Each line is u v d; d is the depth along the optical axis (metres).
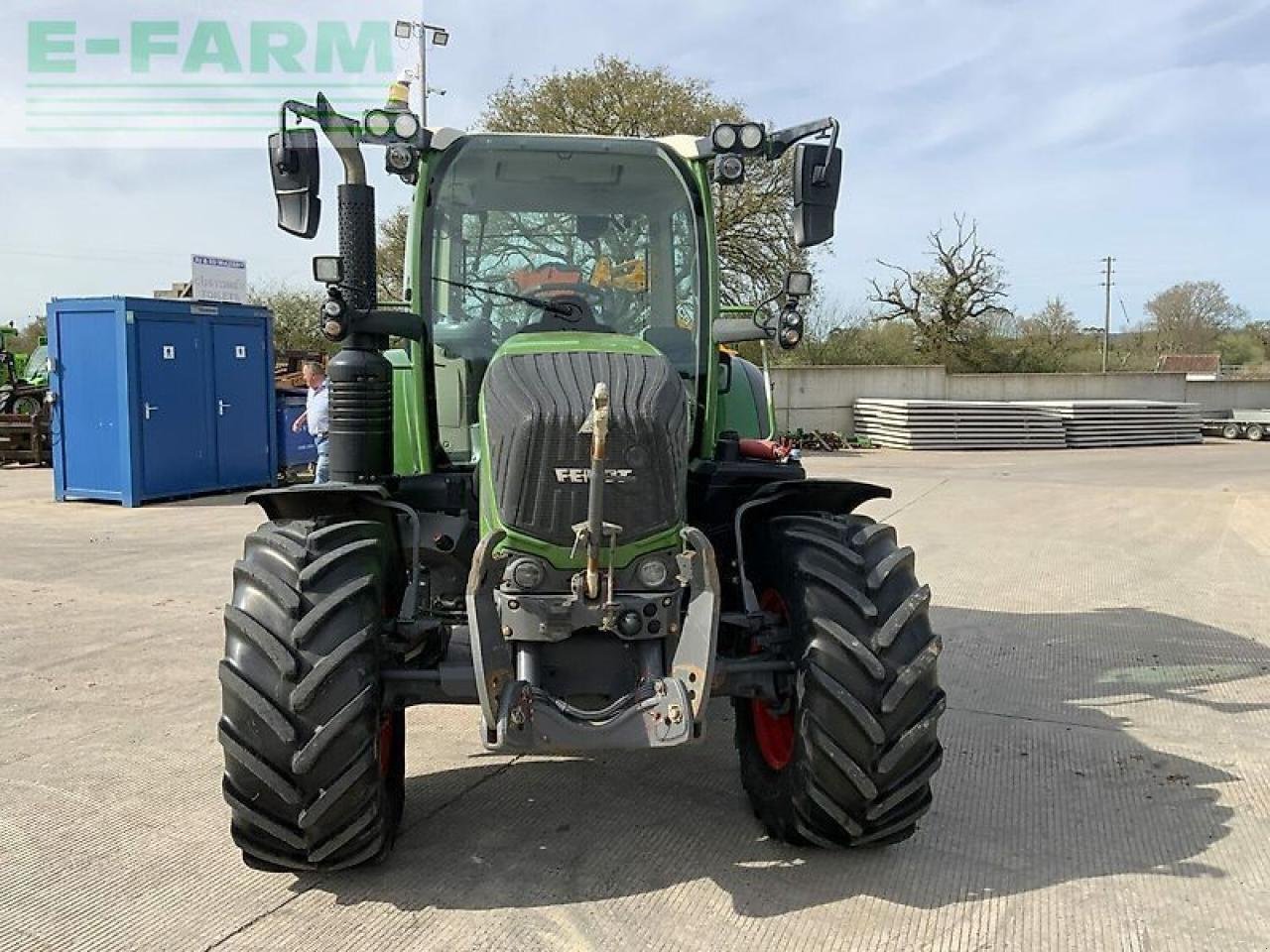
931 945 2.89
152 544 9.18
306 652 2.95
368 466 3.76
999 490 13.53
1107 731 4.57
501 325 4.09
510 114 23.80
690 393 4.14
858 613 3.18
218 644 5.91
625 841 3.54
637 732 2.97
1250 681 5.30
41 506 11.82
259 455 13.45
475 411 4.05
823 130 3.70
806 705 3.15
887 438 22.95
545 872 3.31
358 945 2.88
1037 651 5.84
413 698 3.21
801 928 2.98
